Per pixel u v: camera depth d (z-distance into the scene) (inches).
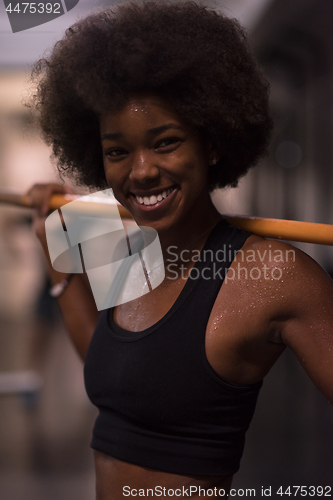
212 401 23.1
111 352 26.0
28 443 83.7
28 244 195.6
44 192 37.2
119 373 24.7
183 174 23.5
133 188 24.0
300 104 142.5
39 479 70.7
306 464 74.8
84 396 107.0
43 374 120.9
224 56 24.1
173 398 23.2
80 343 34.7
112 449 25.4
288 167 148.3
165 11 24.1
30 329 176.2
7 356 138.3
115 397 25.0
